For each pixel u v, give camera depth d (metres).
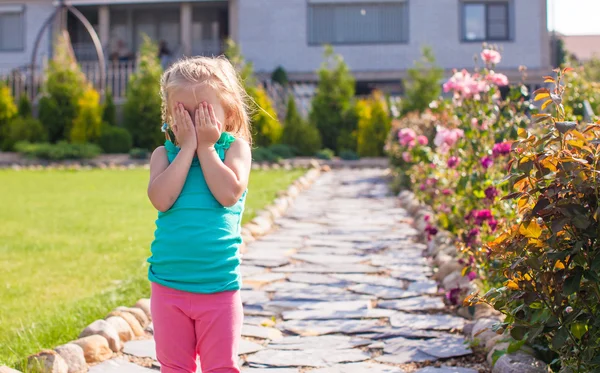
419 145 9.43
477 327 3.96
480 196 5.53
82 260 6.21
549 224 2.67
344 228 8.11
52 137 18.94
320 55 24.22
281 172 15.41
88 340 3.67
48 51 25.03
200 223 2.47
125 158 18.05
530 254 2.74
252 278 5.55
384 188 12.42
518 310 2.81
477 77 6.96
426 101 19.27
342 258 6.35
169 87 2.56
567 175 2.56
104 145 18.55
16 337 3.89
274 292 5.12
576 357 2.79
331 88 20.17
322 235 7.62
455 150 7.03
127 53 24.02
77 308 4.42
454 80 6.71
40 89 20.02
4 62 25.25
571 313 2.64
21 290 5.12
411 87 19.91
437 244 6.42
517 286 2.80
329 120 19.95
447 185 7.10
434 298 4.88
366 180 14.02
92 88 19.69
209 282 2.47
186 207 2.49
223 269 2.50
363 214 9.26
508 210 4.98
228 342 2.49
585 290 2.64
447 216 6.35
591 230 2.53
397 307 4.68
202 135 2.50
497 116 6.49
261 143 19.02
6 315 4.44
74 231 7.79
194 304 2.47
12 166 16.91
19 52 25.19
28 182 13.32
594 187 2.52
